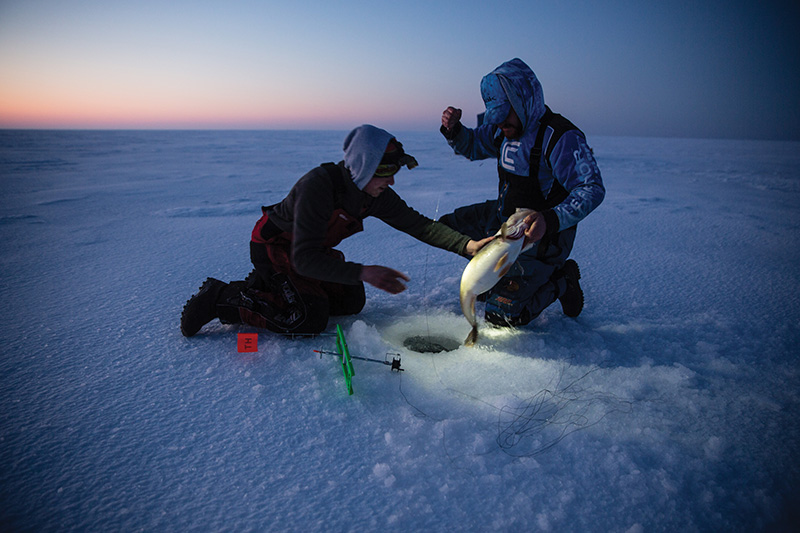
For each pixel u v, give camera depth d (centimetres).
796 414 182
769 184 1108
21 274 354
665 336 254
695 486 144
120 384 200
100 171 1340
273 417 177
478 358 222
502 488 142
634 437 166
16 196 800
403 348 233
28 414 178
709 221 598
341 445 162
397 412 181
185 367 213
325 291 260
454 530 127
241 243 456
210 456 156
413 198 813
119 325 260
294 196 211
